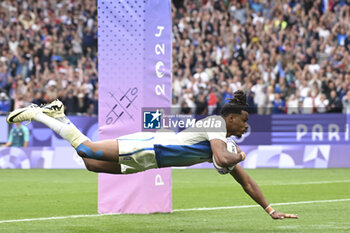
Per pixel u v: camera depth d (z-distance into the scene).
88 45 64.00
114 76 20.89
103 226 18.34
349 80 53.53
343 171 43.50
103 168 17.59
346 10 63.72
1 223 19.25
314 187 32.28
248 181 17.27
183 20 64.56
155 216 20.55
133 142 16.77
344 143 47.34
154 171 21.19
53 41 63.81
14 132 46.69
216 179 37.50
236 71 57.69
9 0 66.50
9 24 65.12
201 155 16.72
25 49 61.41
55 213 21.94
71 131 17.08
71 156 46.62
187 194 28.95
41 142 46.91
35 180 37.06
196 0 66.06
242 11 65.31
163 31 21.11
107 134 20.84
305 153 46.94
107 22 21.03
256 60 59.78
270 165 46.91
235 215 21.06
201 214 21.28
